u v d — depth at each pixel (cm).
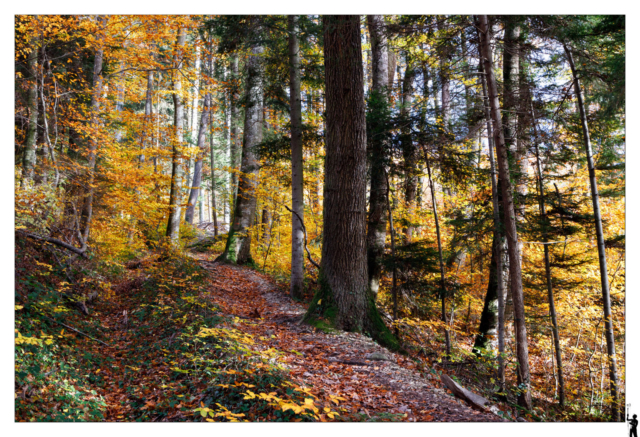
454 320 1312
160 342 627
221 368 489
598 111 879
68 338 597
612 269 1082
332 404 421
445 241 1398
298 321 794
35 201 745
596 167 995
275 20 968
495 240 970
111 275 980
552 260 1092
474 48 812
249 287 1162
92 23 952
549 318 1067
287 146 1162
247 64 1213
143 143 1309
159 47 1296
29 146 892
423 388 527
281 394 410
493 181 857
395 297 1023
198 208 3250
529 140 939
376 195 1115
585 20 750
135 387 500
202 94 1394
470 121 964
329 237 788
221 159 2755
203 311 739
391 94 1144
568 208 940
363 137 796
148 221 1311
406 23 815
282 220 1727
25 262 668
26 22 849
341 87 785
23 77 903
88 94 1118
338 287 765
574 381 1057
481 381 790
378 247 1108
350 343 675
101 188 966
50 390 423
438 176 1114
